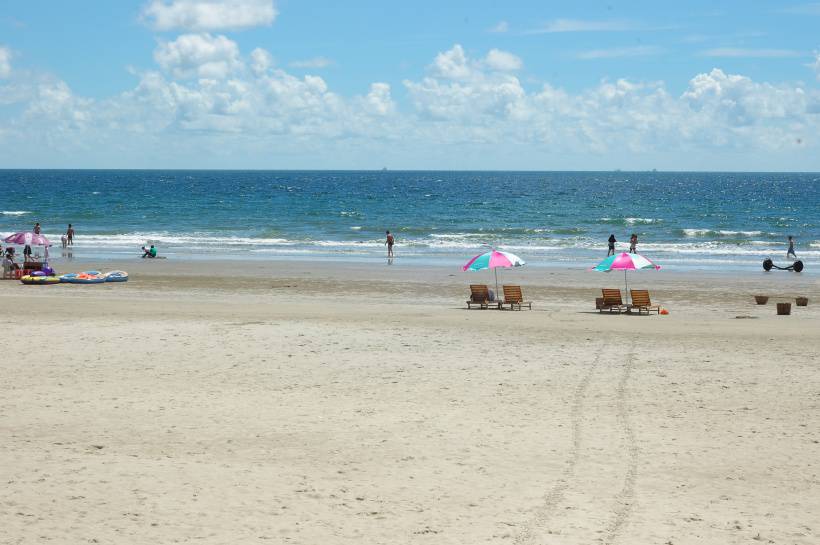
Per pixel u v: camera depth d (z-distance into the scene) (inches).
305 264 1796.3
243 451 455.2
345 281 1483.8
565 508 372.5
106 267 1701.5
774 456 450.3
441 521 355.6
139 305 1076.5
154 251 1929.1
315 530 343.9
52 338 789.9
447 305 1182.9
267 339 797.9
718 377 642.2
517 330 868.6
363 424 511.8
